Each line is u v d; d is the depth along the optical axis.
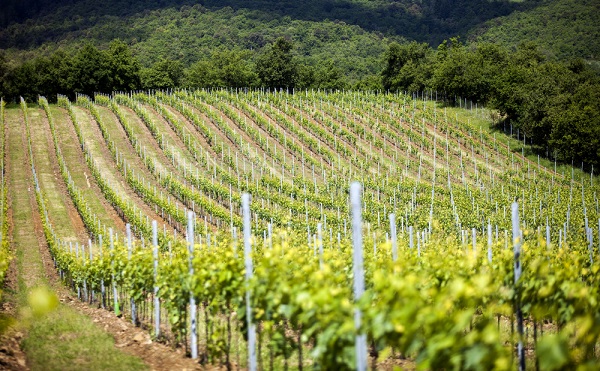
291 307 5.80
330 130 50.00
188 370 8.01
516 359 8.23
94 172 37.81
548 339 3.78
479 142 50.41
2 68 77.75
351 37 175.88
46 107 53.72
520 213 31.06
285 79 88.31
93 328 10.72
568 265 7.36
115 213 31.92
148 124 48.50
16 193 34.34
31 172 38.47
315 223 27.08
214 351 8.01
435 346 3.95
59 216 30.88
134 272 11.13
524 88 53.62
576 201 34.81
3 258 13.88
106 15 197.00
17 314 11.27
